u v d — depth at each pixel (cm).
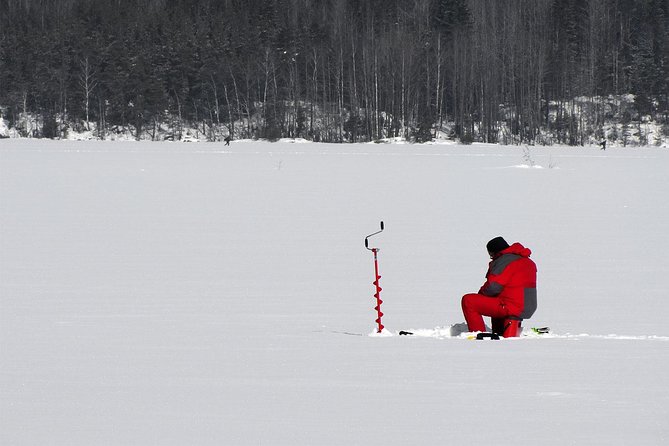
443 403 2247
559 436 1945
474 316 3381
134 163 16838
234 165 16588
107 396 2353
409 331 3503
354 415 2142
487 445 1888
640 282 5009
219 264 5722
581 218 8544
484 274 5328
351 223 8138
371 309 4138
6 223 8025
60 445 1911
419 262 5834
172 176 13738
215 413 2170
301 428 2033
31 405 2259
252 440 1942
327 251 6356
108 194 10906
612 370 2619
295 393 2377
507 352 2928
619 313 4022
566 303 4316
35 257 6025
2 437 1975
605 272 5400
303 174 14400
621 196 10975
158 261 5856
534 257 6059
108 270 5453
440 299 4459
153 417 2138
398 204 9888
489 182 13000
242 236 7206
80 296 4497
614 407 2188
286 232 7481
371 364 2761
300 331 3503
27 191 11188
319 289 4772
